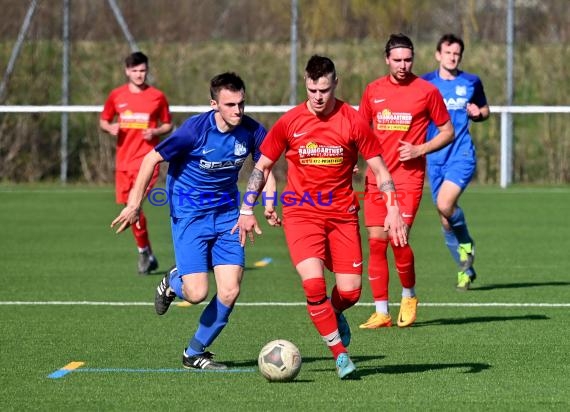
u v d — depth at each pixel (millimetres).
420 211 35625
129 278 22500
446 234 21094
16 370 13953
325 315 13180
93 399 12359
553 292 20547
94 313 18359
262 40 45438
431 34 46500
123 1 45250
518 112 40219
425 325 17266
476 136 43094
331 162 13430
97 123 43875
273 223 14055
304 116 13453
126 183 24734
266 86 44500
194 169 13953
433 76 21234
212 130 13727
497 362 14352
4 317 17984
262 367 13117
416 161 17203
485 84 43906
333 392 12641
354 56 44781
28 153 44031
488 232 30094
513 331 16609
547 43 43906
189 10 45594
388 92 17188
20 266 24266
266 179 13672
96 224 32344
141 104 24609
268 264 24594
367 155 13516
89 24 45188
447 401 12195
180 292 14398
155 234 30562
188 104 44812
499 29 44594
